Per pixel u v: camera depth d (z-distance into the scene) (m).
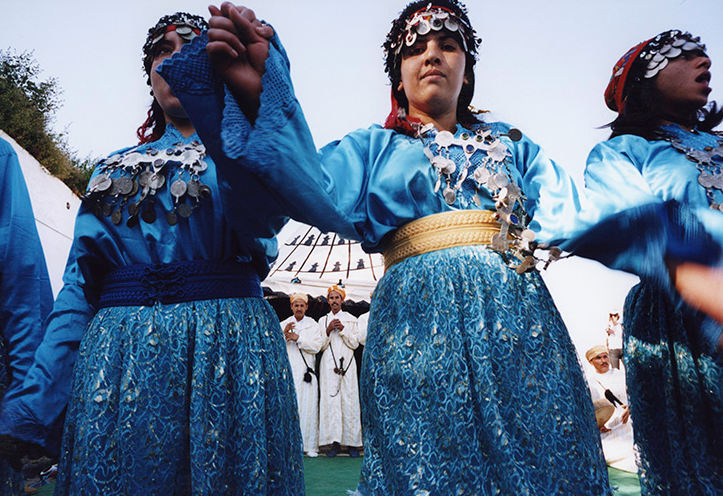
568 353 1.58
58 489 1.55
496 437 1.43
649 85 2.11
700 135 2.10
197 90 1.34
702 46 2.09
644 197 1.52
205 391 1.50
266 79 1.33
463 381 1.48
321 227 1.47
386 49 2.01
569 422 1.47
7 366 1.81
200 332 1.55
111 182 1.69
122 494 1.46
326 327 6.36
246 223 1.49
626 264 1.53
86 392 1.54
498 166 1.74
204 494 1.42
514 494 1.38
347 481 4.47
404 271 1.65
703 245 1.40
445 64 1.84
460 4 1.96
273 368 1.64
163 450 1.47
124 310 1.60
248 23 1.31
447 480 1.43
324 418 6.09
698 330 1.78
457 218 1.66
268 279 7.70
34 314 1.86
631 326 2.02
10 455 1.64
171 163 1.70
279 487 1.55
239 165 1.32
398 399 1.54
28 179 6.48
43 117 7.76
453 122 1.92
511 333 1.52
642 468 1.95
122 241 1.67
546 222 1.66
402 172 1.69
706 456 1.77
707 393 1.79
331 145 1.83
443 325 1.54
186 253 1.64
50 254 6.80
